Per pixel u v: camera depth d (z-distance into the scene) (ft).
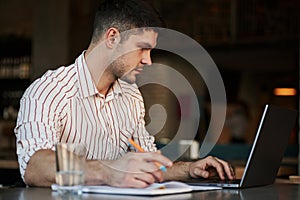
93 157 7.36
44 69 25.70
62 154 5.18
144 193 5.36
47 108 6.79
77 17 25.95
